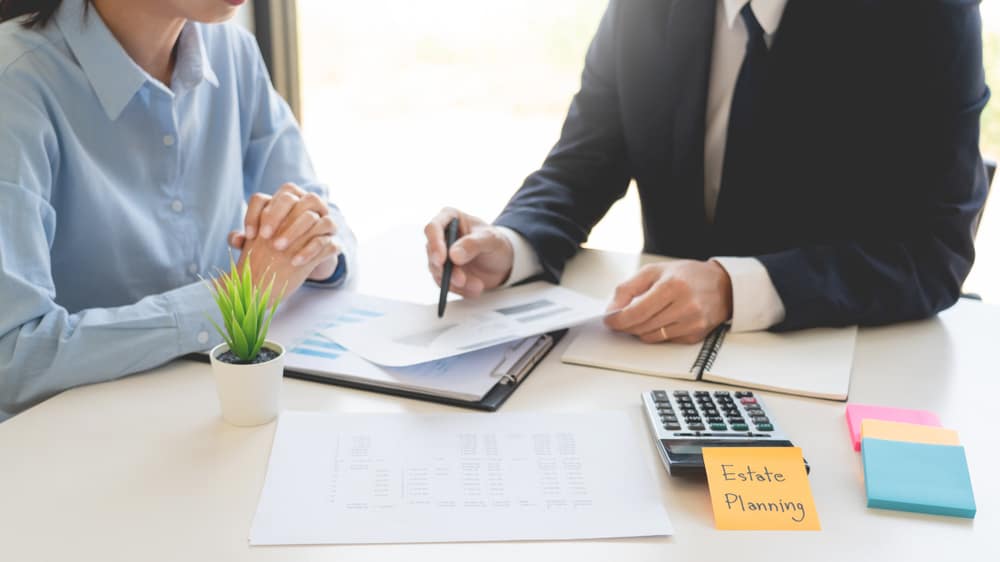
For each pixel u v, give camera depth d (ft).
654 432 2.49
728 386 2.91
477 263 3.65
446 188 10.43
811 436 2.57
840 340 3.25
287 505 2.15
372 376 2.81
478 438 2.49
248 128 4.16
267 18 6.86
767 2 3.76
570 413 2.65
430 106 11.59
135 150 3.40
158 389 2.78
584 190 4.36
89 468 2.30
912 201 3.61
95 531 2.03
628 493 2.24
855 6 3.61
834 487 2.31
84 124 3.22
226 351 2.58
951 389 2.91
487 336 3.05
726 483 2.23
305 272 3.34
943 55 3.49
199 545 1.99
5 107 2.90
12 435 2.46
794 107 3.86
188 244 3.67
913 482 2.25
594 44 4.57
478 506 2.17
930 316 3.56
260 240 3.27
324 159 11.00
